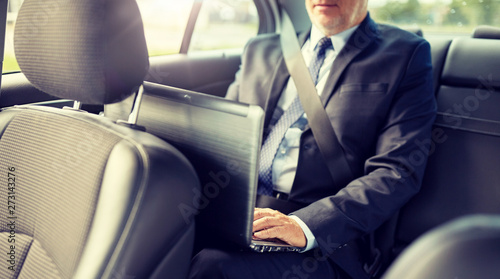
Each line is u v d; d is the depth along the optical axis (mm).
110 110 1075
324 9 1332
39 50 867
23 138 923
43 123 914
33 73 893
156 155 770
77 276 701
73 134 855
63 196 811
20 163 903
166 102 919
